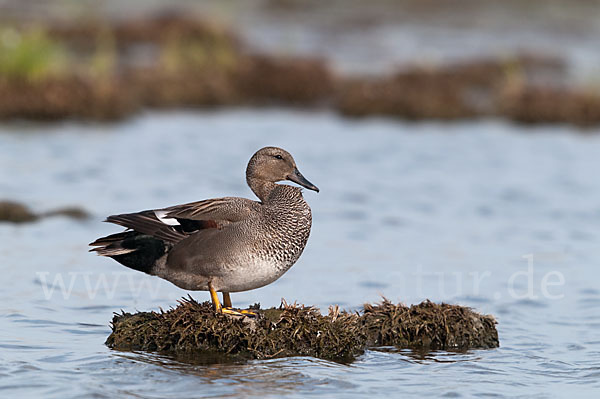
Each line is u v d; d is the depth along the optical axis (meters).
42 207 16.09
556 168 20.86
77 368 8.95
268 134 24.44
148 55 35.16
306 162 20.98
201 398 8.23
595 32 44.03
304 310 9.78
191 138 23.55
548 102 27.34
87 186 17.84
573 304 11.71
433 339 10.09
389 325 10.13
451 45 39.56
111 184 18.09
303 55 34.47
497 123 27.25
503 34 42.88
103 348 9.61
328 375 8.94
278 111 28.64
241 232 9.17
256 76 30.34
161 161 20.56
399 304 10.38
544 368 9.35
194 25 36.91
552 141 24.41
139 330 9.70
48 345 9.66
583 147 23.62
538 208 17.17
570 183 19.33
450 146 23.36
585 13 48.97
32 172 18.86
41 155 20.61
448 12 48.75
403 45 39.47
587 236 15.17
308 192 18.16
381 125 26.53
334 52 37.19
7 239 14.12
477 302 11.77
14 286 11.79
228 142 23.14
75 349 9.55
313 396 8.38
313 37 40.88
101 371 8.87
